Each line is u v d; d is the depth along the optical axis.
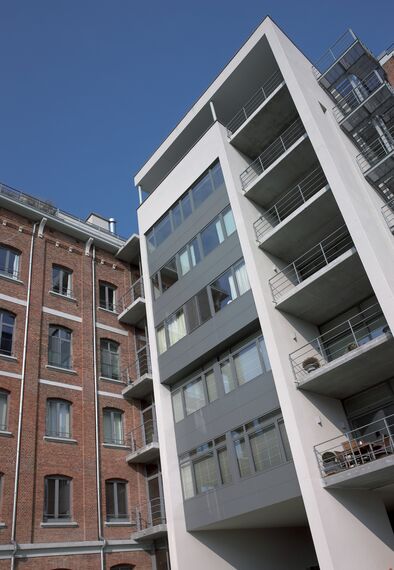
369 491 15.86
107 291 28.80
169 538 18.09
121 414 25.55
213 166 22.30
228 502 17.16
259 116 21.39
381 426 16.58
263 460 16.47
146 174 27.42
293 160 19.50
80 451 22.69
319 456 15.06
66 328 25.41
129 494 23.45
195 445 19.23
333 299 18.05
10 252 25.12
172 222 23.81
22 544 18.86
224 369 19.11
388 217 18.70
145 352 28.05
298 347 17.62
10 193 26.55
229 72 23.19
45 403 22.59
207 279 20.69
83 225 29.80
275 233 18.78
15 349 22.80
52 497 20.83
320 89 22.09
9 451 20.34
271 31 21.61
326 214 18.16
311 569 21.61
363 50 20.95
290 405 15.67
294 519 19.42
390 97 19.56
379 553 14.50
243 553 19.39
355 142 21.03
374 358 15.30
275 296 18.39
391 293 14.38
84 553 20.41
